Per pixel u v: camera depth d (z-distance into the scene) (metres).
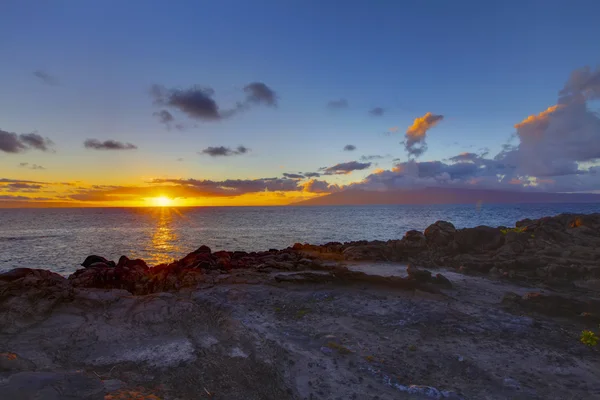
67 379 4.67
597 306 9.80
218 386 5.66
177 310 9.16
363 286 12.69
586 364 7.17
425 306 10.46
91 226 91.12
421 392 5.84
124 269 13.70
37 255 39.50
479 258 17.36
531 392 6.00
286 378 6.23
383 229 69.38
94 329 7.84
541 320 9.69
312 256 18.98
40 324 8.08
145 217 152.38
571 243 18.89
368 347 7.73
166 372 6.04
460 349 7.73
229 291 11.57
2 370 5.21
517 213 140.38
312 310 10.15
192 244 48.69
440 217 115.19
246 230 72.19
